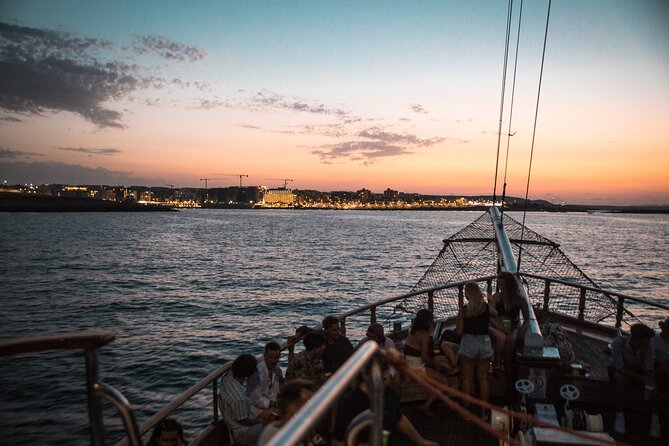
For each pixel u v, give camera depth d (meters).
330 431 4.78
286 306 34.97
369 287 43.72
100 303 35.31
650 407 5.74
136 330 27.52
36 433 14.39
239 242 98.94
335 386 1.28
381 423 1.58
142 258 67.38
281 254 74.56
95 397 1.78
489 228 9.48
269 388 5.81
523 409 5.35
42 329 27.84
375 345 1.60
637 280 48.69
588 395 6.04
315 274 52.41
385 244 96.31
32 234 115.81
